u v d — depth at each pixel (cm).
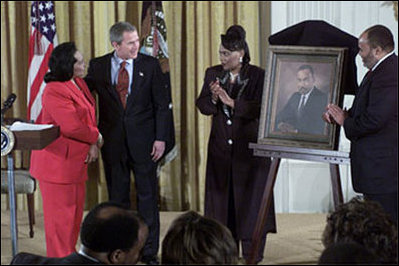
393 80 630
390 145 642
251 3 968
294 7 970
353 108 672
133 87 752
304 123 699
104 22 984
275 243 848
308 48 701
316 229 909
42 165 695
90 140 692
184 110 1003
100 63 760
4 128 633
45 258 395
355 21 959
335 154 684
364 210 390
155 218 777
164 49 924
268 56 716
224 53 727
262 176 751
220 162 752
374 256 309
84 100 702
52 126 663
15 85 997
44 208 704
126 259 386
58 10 981
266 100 711
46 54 938
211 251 342
